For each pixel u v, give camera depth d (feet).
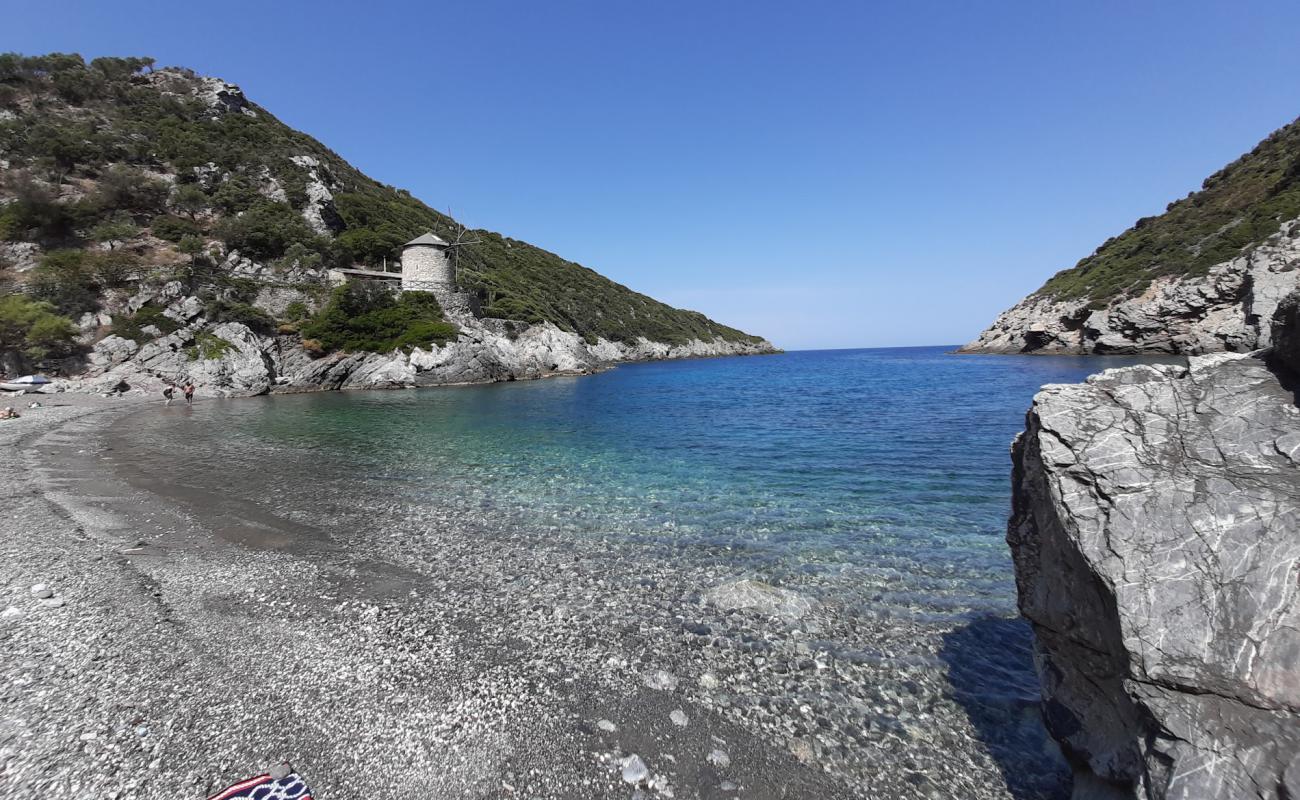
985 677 19.86
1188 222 270.67
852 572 29.53
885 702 18.52
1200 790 9.39
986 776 15.23
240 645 21.42
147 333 152.05
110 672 19.20
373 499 44.93
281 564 30.45
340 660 20.54
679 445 70.90
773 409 110.42
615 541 34.81
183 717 16.97
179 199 216.13
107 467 55.21
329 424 93.25
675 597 26.63
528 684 19.33
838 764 15.75
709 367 318.65
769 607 25.05
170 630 22.40
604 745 16.33
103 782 14.21
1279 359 14.69
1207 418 14.16
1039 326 288.71
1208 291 206.28
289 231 219.00
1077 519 13.30
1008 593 26.78
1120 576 12.03
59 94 258.98
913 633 23.03
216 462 59.31
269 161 254.47
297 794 14.06
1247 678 10.14
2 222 173.47
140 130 248.52
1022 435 17.48
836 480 50.52
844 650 21.77
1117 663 12.11
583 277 446.60
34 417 91.25
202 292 169.17
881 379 187.11
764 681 19.72
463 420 98.68
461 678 19.57
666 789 14.73
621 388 175.52
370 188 337.11
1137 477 13.43
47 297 147.23
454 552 32.83
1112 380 16.15
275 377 167.32
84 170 222.07
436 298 211.41
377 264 250.78
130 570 28.63
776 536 35.55
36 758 14.94
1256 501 12.14
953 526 37.09
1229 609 10.96
